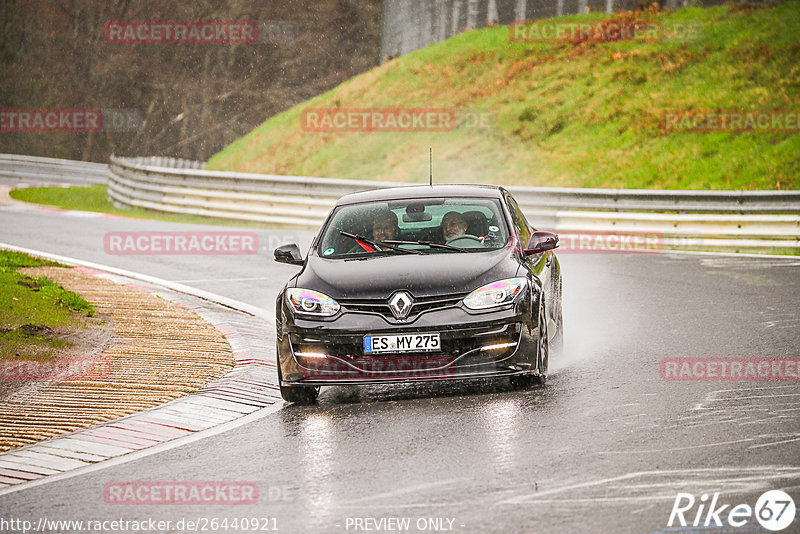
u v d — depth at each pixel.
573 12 136.50
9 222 82.50
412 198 30.62
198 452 22.14
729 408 23.23
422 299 25.23
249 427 24.27
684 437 20.89
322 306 25.73
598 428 21.97
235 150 140.00
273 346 34.69
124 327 37.44
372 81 140.38
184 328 37.50
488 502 17.31
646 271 50.69
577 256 58.72
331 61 192.75
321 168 122.19
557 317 30.30
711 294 41.94
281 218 82.50
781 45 108.81
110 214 90.25
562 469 19.05
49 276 50.25
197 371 30.30
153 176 96.12
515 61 129.00
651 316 37.34
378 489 18.52
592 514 16.39
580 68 121.06
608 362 29.42
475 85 127.56
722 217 63.19
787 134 92.44
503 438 21.56
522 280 26.00
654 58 116.12
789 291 41.66
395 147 120.44
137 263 58.06
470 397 25.89
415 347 24.94
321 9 197.88
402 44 166.50
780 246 60.72
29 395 27.53
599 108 110.00
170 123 193.00
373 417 24.42
